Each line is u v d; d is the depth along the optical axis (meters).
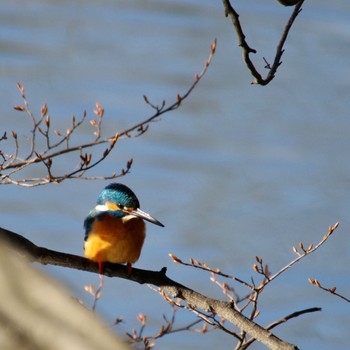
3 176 10.01
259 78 8.54
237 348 9.38
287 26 8.57
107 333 2.12
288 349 8.18
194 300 8.87
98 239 10.22
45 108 11.02
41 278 2.22
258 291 9.35
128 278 9.59
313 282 9.51
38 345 2.07
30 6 45.69
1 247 2.26
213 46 11.84
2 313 2.12
